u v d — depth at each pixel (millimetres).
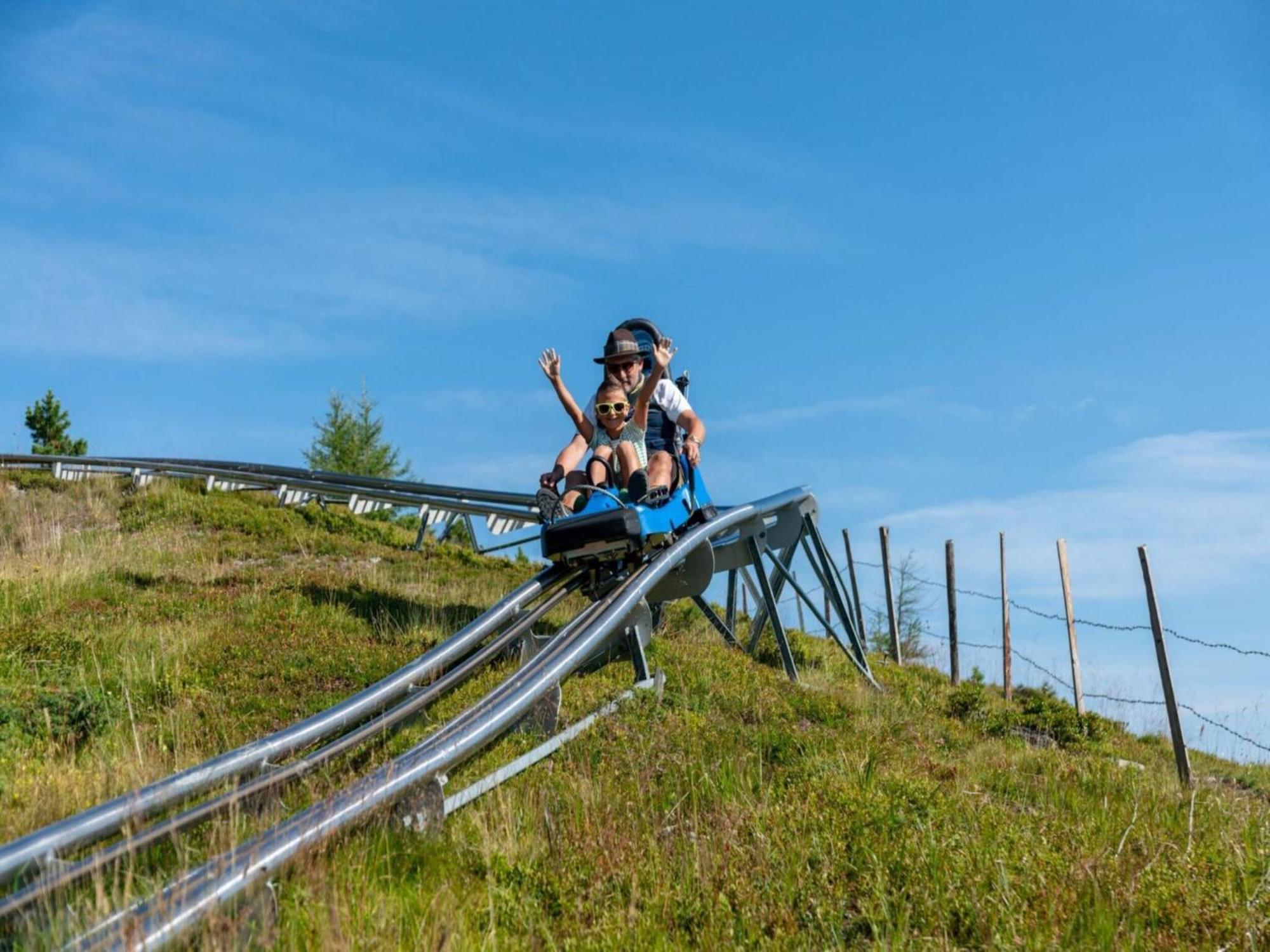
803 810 7230
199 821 6250
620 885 6090
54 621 12508
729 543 13141
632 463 10852
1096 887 6230
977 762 10375
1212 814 8938
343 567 16859
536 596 10398
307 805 6941
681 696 10305
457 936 5383
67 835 5566
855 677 14625
